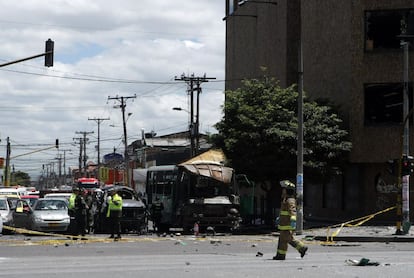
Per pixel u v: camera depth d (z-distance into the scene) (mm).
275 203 40312
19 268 16109
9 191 45312
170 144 109500
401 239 29375
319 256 20125
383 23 39938
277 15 50188
